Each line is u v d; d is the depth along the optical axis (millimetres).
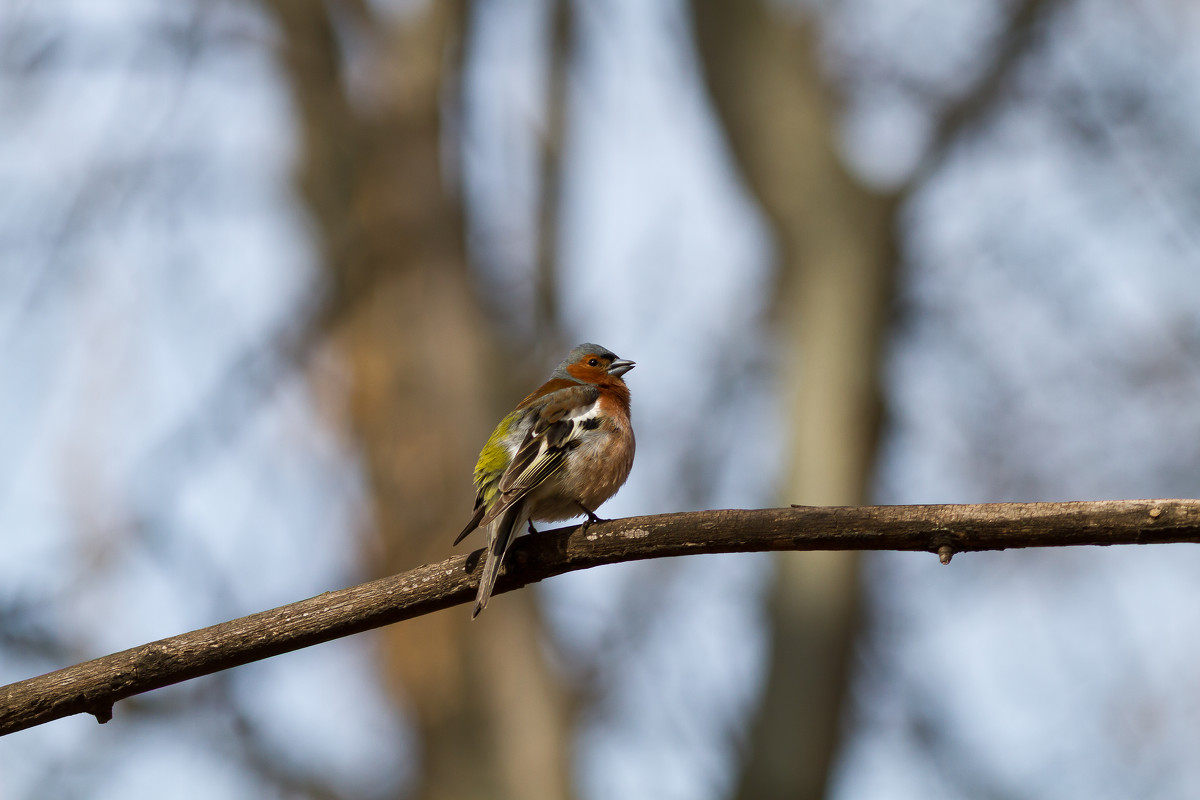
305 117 15781
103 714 6578
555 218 16250
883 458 14289
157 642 6598
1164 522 5996
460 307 15141
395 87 15844
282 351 14305
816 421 13891
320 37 15906
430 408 14641
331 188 15695
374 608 6750
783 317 14805
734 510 6695
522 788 13812
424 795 14078
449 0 15922
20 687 6430
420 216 15359
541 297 16016
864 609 14344
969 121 14500
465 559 6875
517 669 14250
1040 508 6191
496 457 8680
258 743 13406
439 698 14078
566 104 16328
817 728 13195
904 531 6348
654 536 6793
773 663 13531
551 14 16188
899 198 14555
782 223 14727
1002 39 14555
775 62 14914
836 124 15055
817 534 6473
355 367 14805
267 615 6691
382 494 14477
